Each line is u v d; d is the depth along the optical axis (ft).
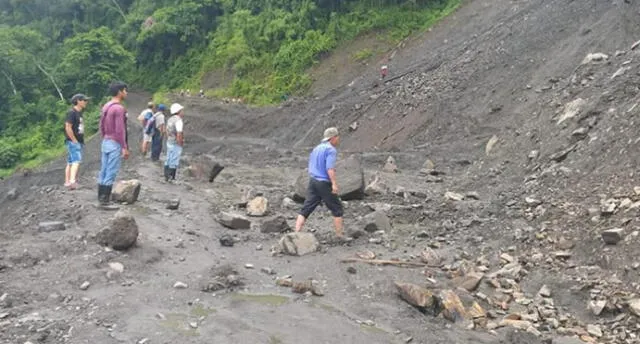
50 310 16.96
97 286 18.99
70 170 33.65
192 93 128.26
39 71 152.05
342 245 25.99
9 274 19.31
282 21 122.31
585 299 20.51
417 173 46.62
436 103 64.03
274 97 109.19
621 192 26.00
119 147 29.37
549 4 73.20
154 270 21.06
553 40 62.64
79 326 15.94
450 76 70.13
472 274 22.21
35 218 28.27
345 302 19.58
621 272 21.25
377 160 53.16
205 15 147.43
